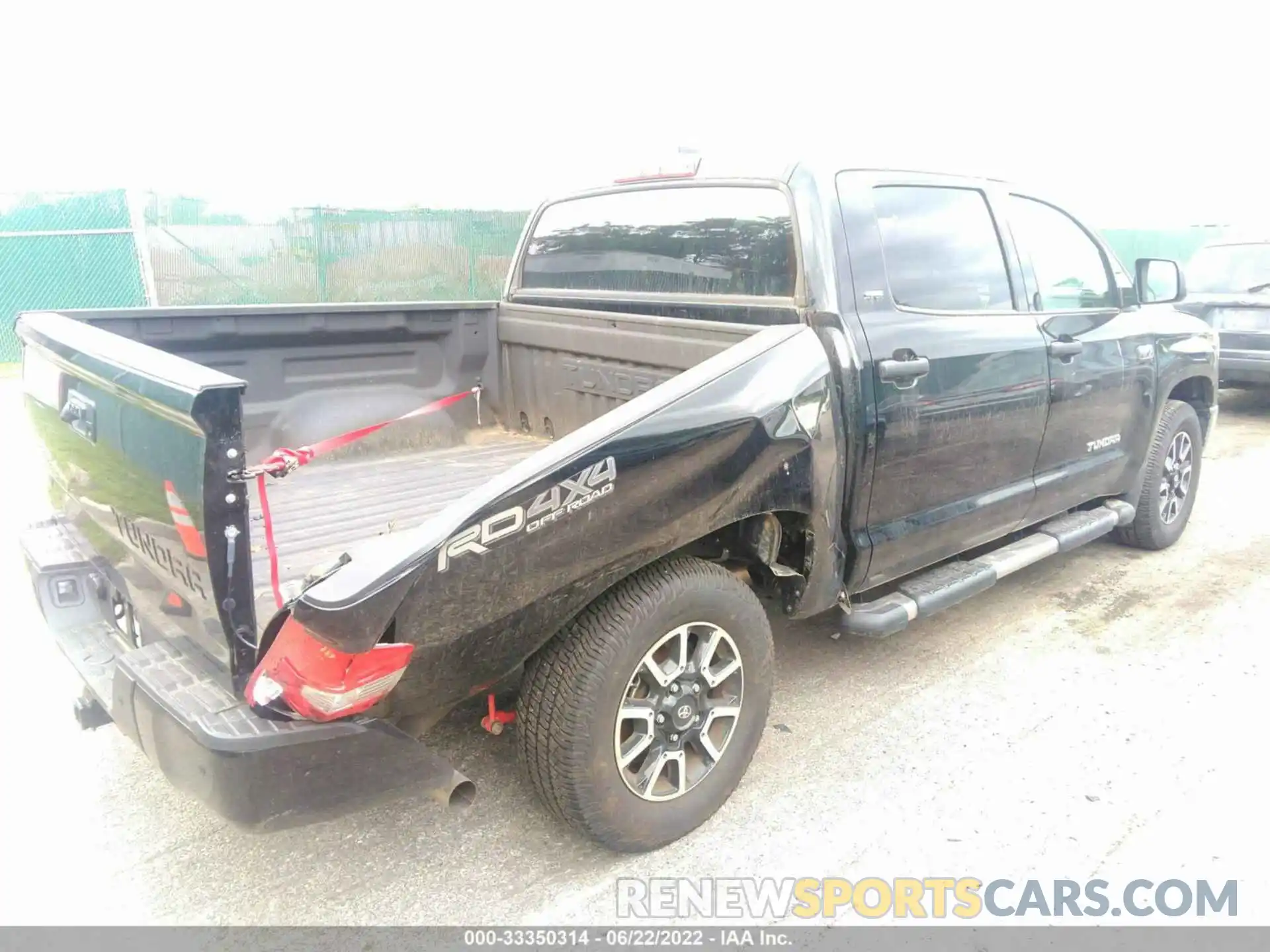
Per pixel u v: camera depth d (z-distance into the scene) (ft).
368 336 13.83
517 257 15.31
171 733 7.36
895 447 10.80
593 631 8.53
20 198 38.93
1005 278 12.78
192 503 7.14
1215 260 31.22
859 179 10.96
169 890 9.03
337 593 6.86
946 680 13.03
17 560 17.46
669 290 12.37
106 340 8.72
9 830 9.91
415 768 7.73
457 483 13.02
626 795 8.98
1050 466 13.79
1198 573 16.97
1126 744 11.37
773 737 11.62
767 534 10.17
